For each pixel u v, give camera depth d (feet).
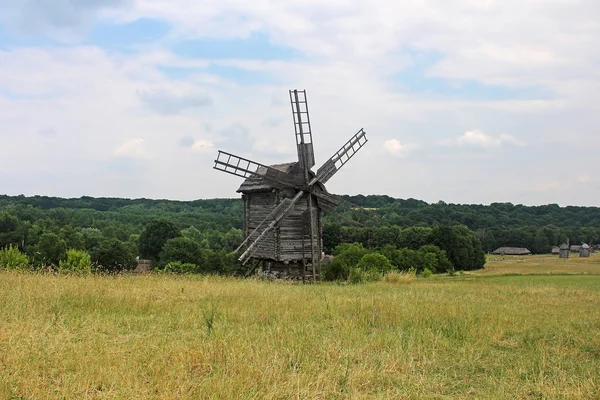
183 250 201.46
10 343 34.04
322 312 54.95
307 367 34.01
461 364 37.45
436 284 108.37
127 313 49.83
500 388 31.83
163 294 62.08
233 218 469.57
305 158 113.91
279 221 110.11
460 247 311.47
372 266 189.98
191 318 48.08
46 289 56.18
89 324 42.78
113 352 34.30
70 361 31.78
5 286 57.77
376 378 33.09
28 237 265.54
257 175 109.91
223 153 111.45
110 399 26.86
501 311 60.70
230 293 66.18
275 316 51.88
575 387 32.17
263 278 109.70
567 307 67.15
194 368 33.14
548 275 177.88
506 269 269.44
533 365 37.55
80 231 346.54
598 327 52.34
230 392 27.99
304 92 116.67
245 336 41.11
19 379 28.27
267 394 28.45
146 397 27.02
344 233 313.32
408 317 53.31
